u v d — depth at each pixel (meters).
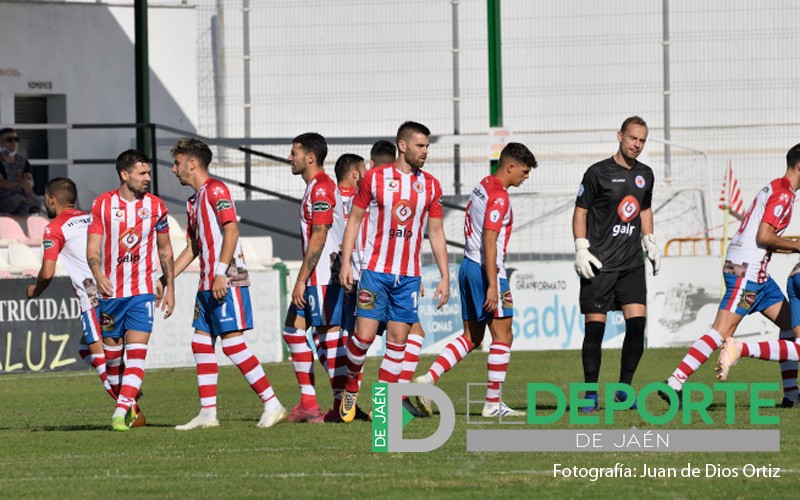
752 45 78.88
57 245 34.81
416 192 31.75
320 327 34.09
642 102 79.38
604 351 59.59
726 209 66.56
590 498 21.88
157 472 25.06
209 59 80.12
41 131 78.38
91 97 78.81
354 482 23.56
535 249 76.12
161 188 75.12
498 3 62.22
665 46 79.06
